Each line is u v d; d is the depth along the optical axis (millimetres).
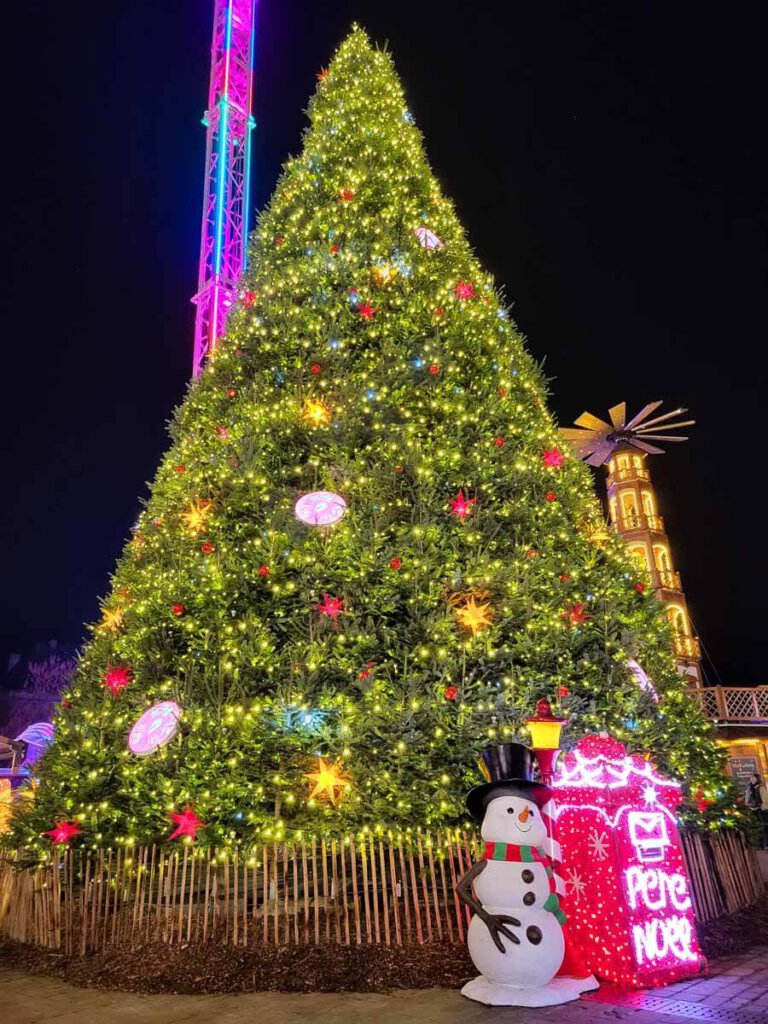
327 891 6605
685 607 40531
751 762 26531
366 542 8414
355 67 14477
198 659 8289
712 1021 5004
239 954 6270
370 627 8156
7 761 21312
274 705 7617
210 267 22703
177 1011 5520
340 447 9391
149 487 11148
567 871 6227
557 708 7852
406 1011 5328
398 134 13312
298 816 7172
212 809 7074
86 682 9102
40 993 6121
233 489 8992
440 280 11258
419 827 6949
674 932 6031
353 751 7359
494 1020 5090
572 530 9766
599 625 8711
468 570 8438
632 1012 5203
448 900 6703
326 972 6000
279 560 8438
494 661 8133
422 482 8852
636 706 8148
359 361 10273
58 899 7230
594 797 6246
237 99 25016
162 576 8773
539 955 5422
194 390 11445
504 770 6035
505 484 9328
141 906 6812
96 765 7789
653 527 41969
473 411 9820
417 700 7555
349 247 11133
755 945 6918
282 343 10438
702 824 7863
